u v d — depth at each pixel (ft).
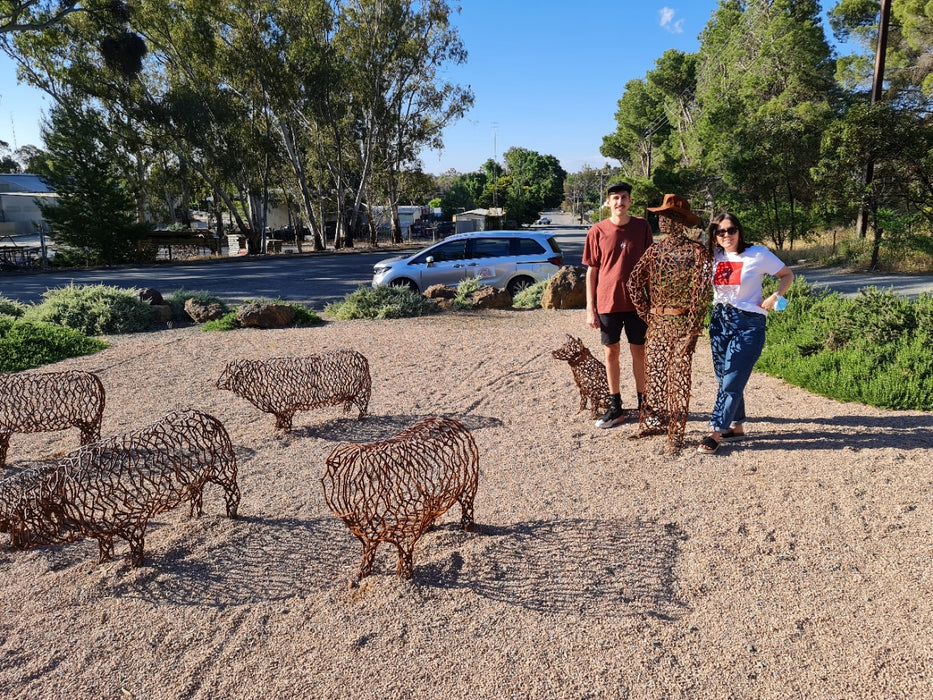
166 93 117.19
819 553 11.85
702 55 168.96
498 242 50.96
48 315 39.63
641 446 17.58
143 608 10.96
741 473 15.40
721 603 10.51
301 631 10.18
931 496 13.73
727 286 16.24
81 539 12.88
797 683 8.71
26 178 194.39
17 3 102.37
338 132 141.08
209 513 14.51
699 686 8.71
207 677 9.21
